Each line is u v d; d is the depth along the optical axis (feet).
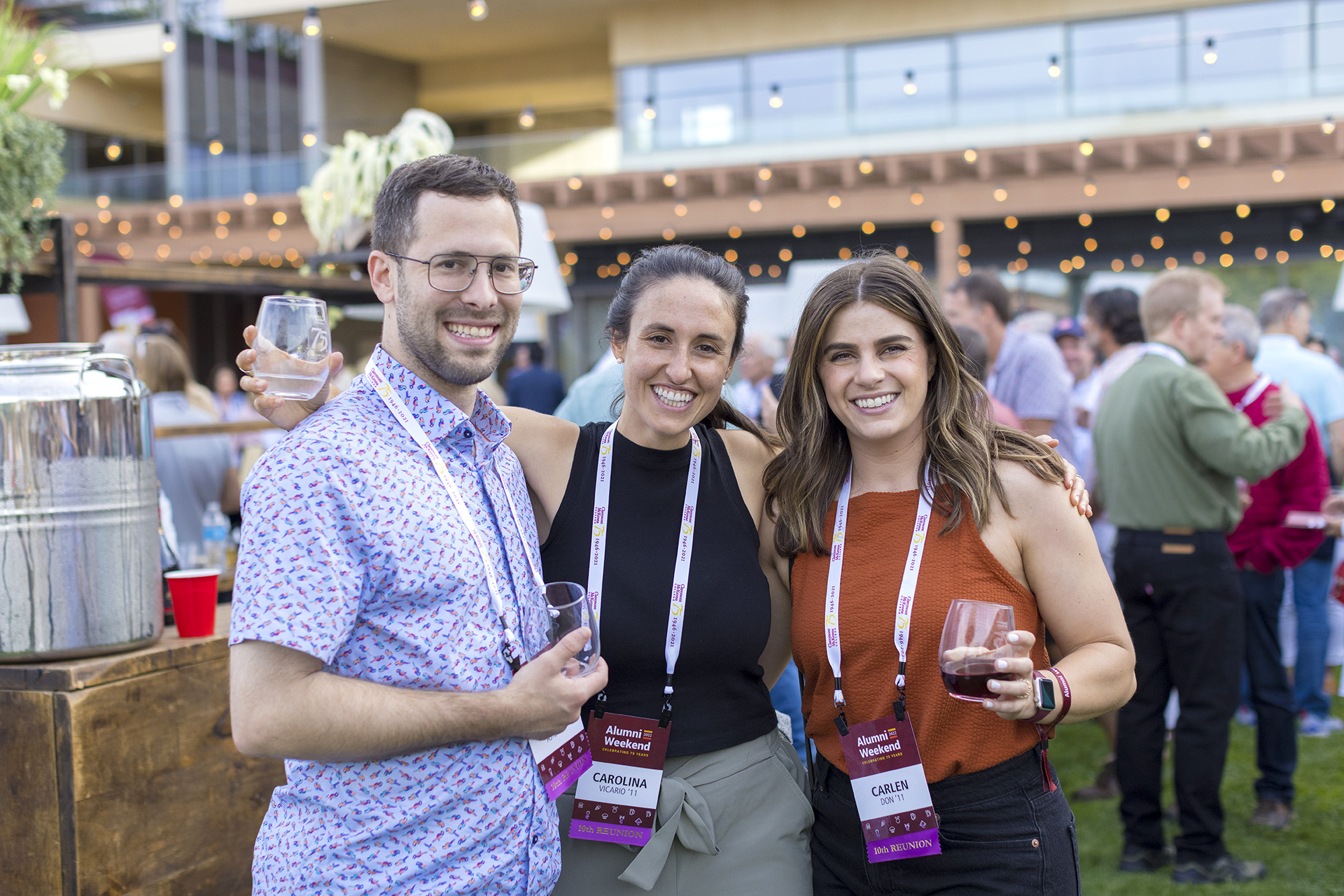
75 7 59.06
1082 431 16.63
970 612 4.66
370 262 4.55
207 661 5.76
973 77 41.47
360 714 3.85
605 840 5.17
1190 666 9.71
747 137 43.45
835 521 5.56
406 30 56.65
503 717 4.08
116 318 25.53
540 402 26.32
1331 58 36.96
